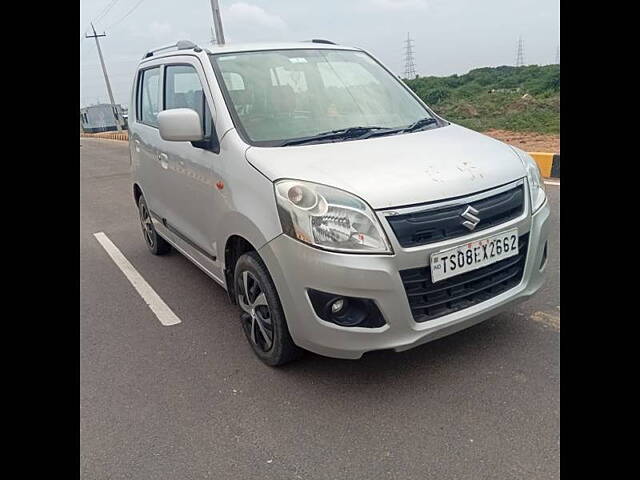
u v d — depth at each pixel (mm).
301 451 2414
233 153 3031
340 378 2916
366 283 2416
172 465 2408
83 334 3754
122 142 26969
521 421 2465
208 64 3480
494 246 2648
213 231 3367
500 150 3027
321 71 3699
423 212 2479
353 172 2605
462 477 2188
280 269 2625
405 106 3717
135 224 7043
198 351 3389
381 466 2285
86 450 2541
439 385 2777
